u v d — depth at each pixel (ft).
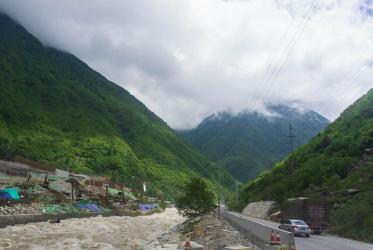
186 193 224.94
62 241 127.85
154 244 131.75
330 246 107.45
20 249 110.73
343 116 368.89
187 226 187.42
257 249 91.40
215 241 111.45
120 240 144.87
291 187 283.18
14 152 442.91
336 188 218.79
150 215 347.97
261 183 395.34
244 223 120.26
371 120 302.04
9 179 242.78
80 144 624.18
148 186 594.65
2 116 591.37
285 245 70.69
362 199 173.17
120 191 384.47
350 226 150.30
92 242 129.70
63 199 245.45
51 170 339.16
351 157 256.52
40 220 188.96
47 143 571.69
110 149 643.86
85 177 381.81
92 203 271.69
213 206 227.20
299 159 338.13
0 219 158.81
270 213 275.18
